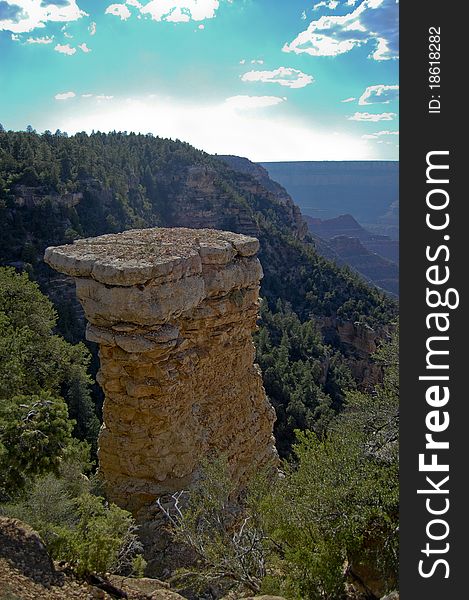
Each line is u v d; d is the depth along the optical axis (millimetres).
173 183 94688
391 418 11961
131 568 9594
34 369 22734
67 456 11055
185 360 12211
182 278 11539
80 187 63344
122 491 11828
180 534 10250
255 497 11477
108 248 12055
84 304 11297
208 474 11562
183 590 9969
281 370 50312
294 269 81188
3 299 24344
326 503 9477
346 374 60906
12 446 10164
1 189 54281
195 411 13141
